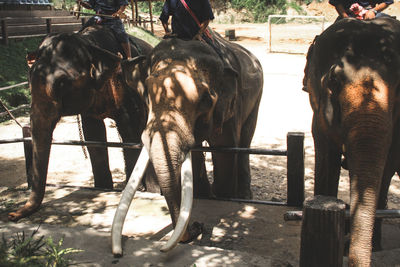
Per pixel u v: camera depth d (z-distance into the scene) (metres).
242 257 3.39
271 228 4.50
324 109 3.61
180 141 3.51
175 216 3.56
